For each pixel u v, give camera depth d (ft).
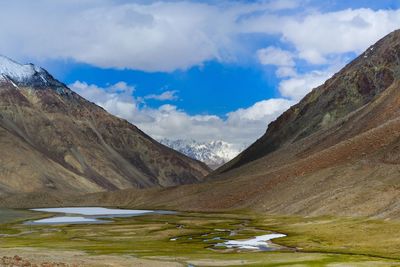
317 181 649.61
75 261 269.44
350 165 653.30
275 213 632.38
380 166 594.24
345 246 345.10
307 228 456.45
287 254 311.06
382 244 341.00
